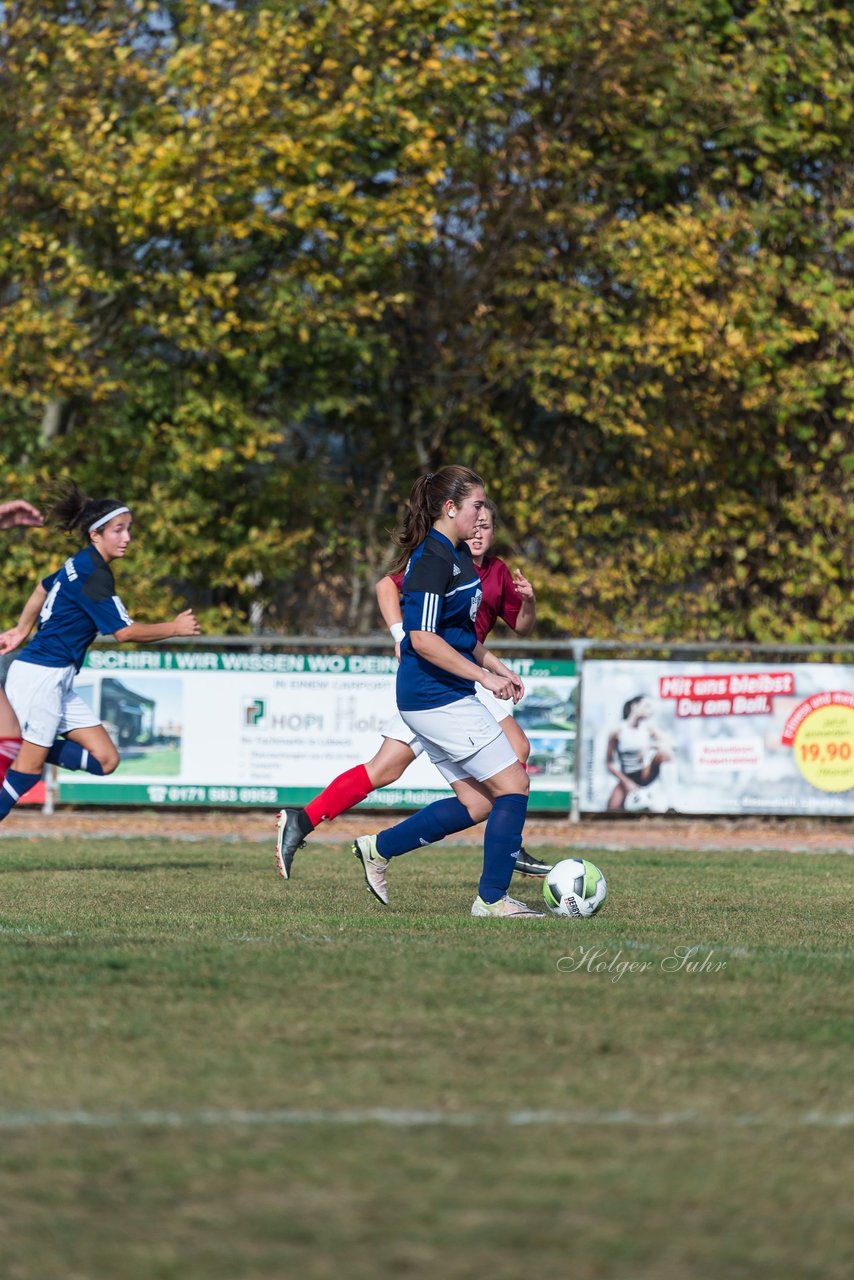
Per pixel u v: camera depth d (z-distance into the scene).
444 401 60.09
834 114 59.28
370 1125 12.59
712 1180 11.38
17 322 52.25
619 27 56.28
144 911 27.00
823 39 58.66
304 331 54.53
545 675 48.00
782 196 58.94
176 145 51.53
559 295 56.91
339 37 54.44
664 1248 10.01
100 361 56.44
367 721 47.62
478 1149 12.00
